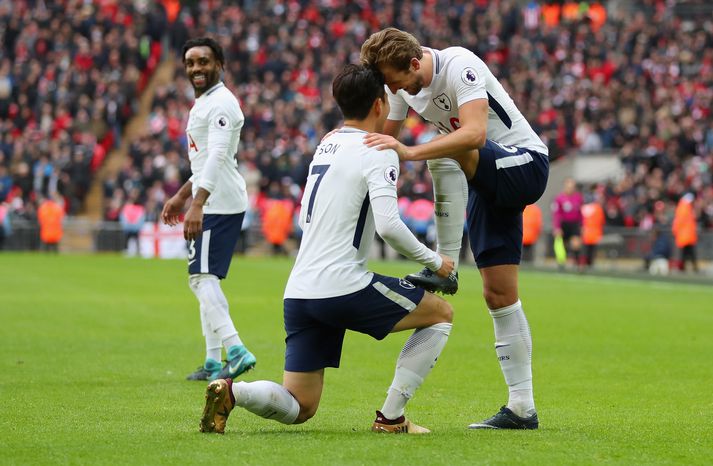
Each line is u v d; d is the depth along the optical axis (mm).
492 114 12164
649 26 72562
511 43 69938
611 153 59781
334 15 73125
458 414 13586
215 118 16250
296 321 11227
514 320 12289
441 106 11922
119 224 54812
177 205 17062
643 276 43781
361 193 11000
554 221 47500
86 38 68750
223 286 35250
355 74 11141
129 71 66000
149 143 58844
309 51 68812
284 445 10555
